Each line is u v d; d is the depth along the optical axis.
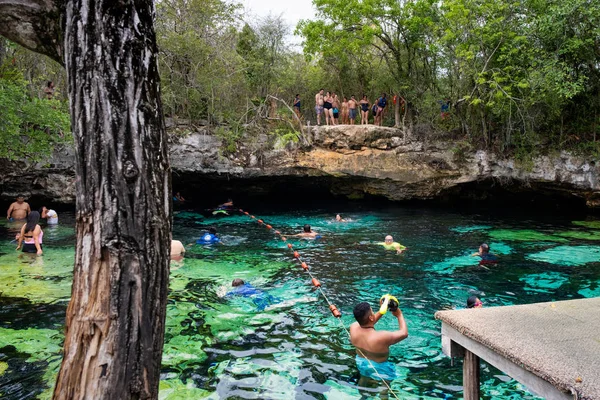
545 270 9.98
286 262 10.84
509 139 18.62
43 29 2.40
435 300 8.04
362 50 23.52
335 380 5.12
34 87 16.73
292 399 4.70
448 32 17.42
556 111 17.58
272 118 19.92
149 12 2.47
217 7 20.00
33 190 17.94
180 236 14.23
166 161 2.54
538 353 2.66
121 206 2.27
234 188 23.17
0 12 2.34
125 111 2.31
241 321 6.99
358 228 15.61
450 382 5.07
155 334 2.37
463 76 18.98
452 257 11.30
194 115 19.50
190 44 18.20
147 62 2.43
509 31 17.12
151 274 2.35
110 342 2.21
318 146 19.77
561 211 19.81
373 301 8.00
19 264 10.24
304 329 6.68
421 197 20.50
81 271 2.27
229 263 10.71
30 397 4.69
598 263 10.58
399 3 20.17
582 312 3.39
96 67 2.28
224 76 19.42
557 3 16.94
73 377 2.21
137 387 2.26
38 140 13.07
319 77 24.61
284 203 22.97
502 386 4.98
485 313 3.44
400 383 5.05
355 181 21.17
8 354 5.74
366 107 21.09
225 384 5.02
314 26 20.12
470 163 19.41
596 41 16.88
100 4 2.28
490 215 18.55
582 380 2.31
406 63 22.17
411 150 19.78
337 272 9.95
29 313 7.21
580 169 17.88
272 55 21.72
